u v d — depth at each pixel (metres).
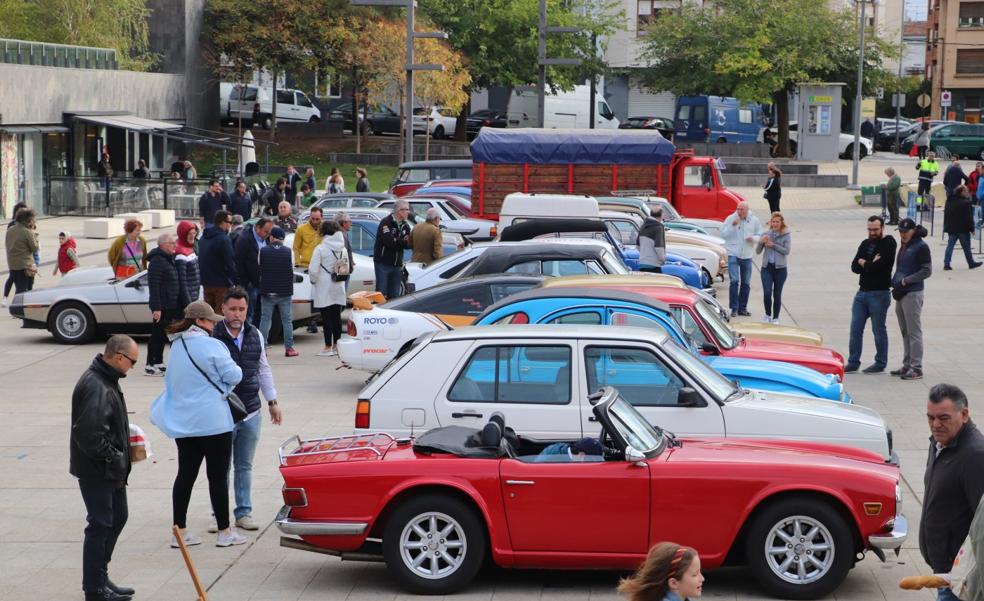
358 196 30.97
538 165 30.27
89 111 46.03
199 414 9.35
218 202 31.03
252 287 18.52
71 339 19.58
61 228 39.44
